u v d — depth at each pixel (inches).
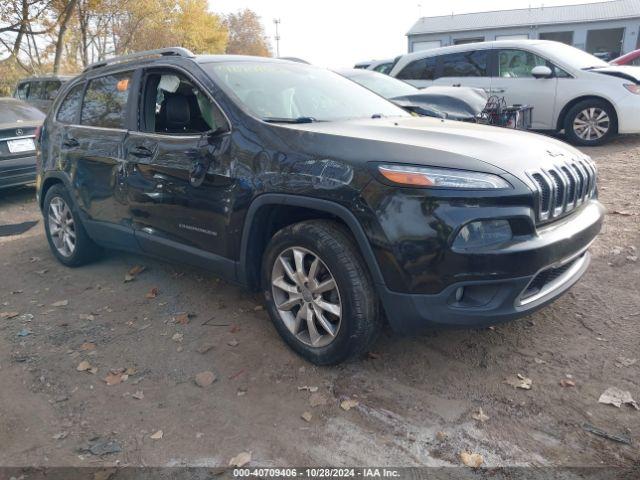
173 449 102.2
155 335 145.5
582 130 366.6
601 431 100.5
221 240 136.6
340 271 113.7
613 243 187.2
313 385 119.0
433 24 1311.5
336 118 149.6
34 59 1024.2
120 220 169.6
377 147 112.2
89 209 180.7
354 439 102.3
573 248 116.0
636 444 97.0
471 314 106.7
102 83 182.1
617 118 351.9
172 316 155.7
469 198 102.8
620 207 225.1
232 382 122.0
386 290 110.0
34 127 310.7
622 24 1140.5
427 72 422.9
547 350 127.2
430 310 107.3
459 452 97.4
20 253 223.9
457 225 102.1
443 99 299.7
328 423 107.0
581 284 159.3
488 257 102.6
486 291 108.4
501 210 103.7
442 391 114.7
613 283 158.4
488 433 101.7
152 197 153.3
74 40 1157.1
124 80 171.5
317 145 118.3
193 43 1432.1
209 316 154.2
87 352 138.9
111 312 161.2
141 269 193.3
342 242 114.3
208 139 135.3
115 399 118.6
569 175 119.4
